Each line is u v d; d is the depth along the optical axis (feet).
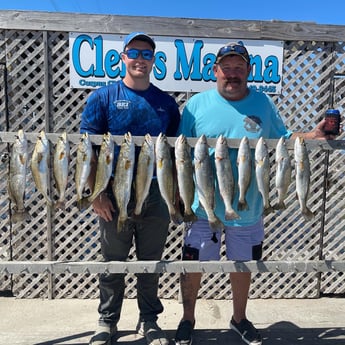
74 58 12.23
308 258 13.46
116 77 12.30
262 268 8.84
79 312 12.34
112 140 8.18
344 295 13.94
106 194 9.12
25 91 12.38
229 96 9.23
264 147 8.42
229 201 8.46
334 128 8.77
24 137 7.97
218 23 12.26
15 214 8.00
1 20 11.94
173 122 9.52
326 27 12.52
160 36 12.23
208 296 13.39
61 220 12.89
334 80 12.96
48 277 13.16
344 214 13.34
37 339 10.58
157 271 8.69
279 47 12.50
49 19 12.03
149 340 9.86
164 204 9.50
